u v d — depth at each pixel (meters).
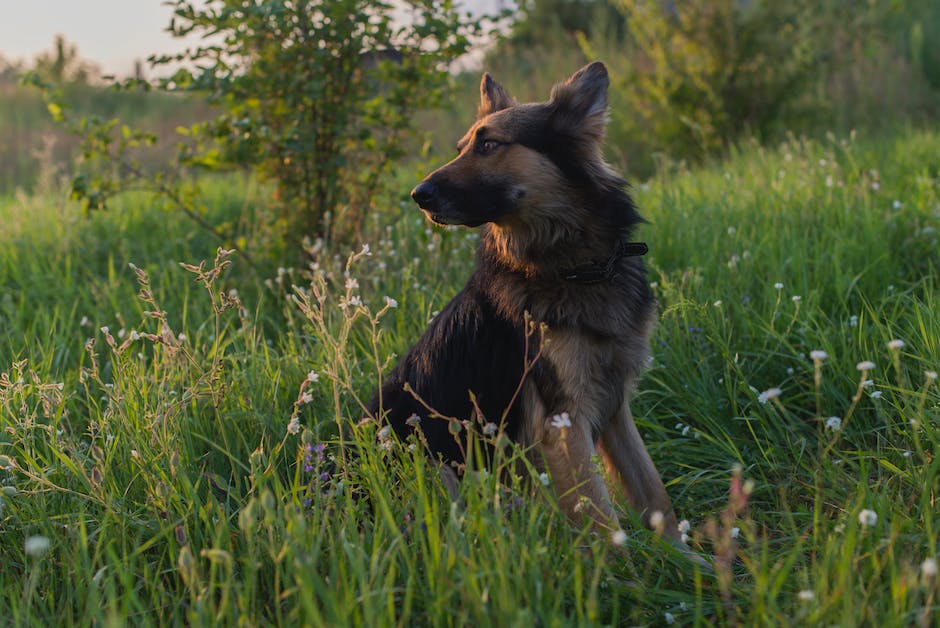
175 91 5.84
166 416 3.12
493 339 3.45
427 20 5.89
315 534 2.62
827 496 3.19
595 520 3.13
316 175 6.24
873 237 5.18
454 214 3.54
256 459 2.80
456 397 3.46
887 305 4.52
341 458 3.00
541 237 3.49
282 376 4.11
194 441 3.55
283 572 2.59
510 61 15.50
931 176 7.22
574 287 3.38
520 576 2.26
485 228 3.69
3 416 3.56
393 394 3.64
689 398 3.99
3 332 5.20
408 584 2.32
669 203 6.68
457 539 2.42
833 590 2.32
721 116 10.84
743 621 2.46
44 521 2.88
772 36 10.95
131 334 3.29
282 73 5.95
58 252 6.77
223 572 2.61
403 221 6.11
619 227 3.58
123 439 3.28
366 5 5.99
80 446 3.41
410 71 6.15
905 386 3.51
